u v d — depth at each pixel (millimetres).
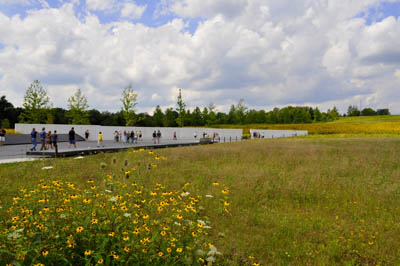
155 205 4879
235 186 8641
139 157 12648
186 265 3137
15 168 10352
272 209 6855
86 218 3090
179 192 7340
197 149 18766
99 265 2611
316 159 14297
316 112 102062
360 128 55562
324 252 4574
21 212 3547
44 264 2506
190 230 3727
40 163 11430
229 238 4922
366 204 7352
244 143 24938
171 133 45719
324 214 6633
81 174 9273
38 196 4219
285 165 12750
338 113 116062
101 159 12844
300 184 9039
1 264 2525
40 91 44656
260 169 11281
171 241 3182
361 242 4973
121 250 2740
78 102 50094
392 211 6715
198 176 9891
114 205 3604
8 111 64938
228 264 3902
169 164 12266
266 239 5078
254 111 96125
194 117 79812
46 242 2656
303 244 4902
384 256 4457
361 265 4289
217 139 45250
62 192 4594
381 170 11578
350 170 11508
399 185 9070
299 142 25828
